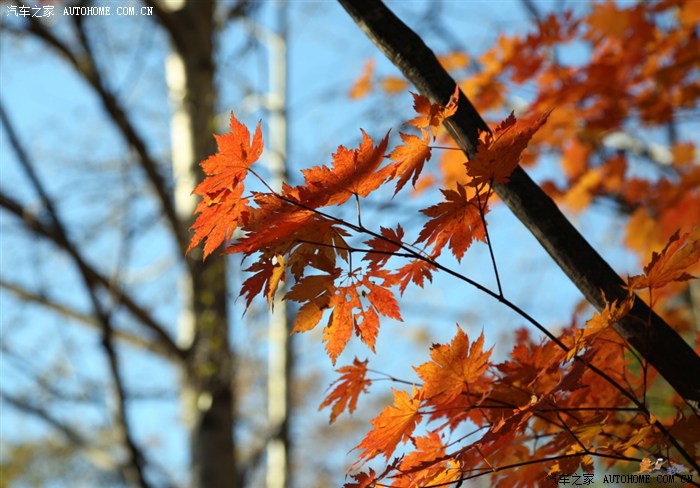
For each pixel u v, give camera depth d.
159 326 4.81
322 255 1.15
